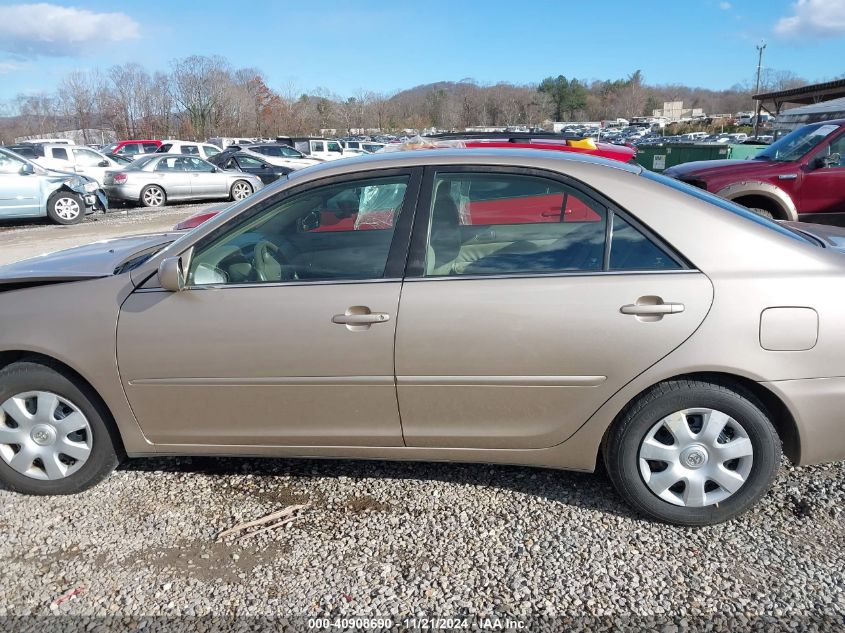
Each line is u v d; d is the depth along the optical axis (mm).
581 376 2613
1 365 3104
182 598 2436
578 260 2641
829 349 2502
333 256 2809
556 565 2564
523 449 2807
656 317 2529
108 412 2996
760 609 2311
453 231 2748
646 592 2408
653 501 2748
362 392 2750
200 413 2889
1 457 3059
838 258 2613
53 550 2730
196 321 2758
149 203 16734
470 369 2648
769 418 2637
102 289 2883
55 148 18422
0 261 9375
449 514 2924
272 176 20094
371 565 2596
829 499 2949
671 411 2639
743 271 2535
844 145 7391
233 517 2939
